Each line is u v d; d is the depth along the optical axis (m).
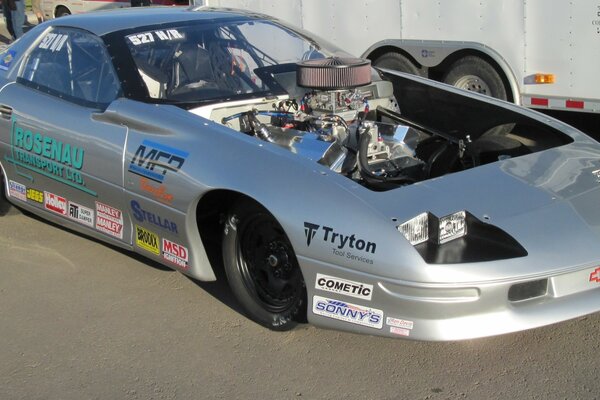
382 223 3.10
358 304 3.19
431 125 4.87
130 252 4.80
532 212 3.26
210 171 3.57
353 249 3.13
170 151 3.77
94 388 3.35
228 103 4.20
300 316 3.52
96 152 4.13
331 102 4.13
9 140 4.77
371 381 3.31
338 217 3.19
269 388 3.29
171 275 4.46
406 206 3.19
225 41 4.66
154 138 3.88
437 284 2.99
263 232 3.61
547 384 3.24
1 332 3.87
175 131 3.82
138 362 3.55
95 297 4.21
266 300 3.71
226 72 4.49
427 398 3.17
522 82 6.58
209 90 4.32
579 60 6.16
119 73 4.22
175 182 3.70
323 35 7.98
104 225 4.28
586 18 6.03
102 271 4.54
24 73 4.87
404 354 3.52
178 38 4.54
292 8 8.15
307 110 4.26
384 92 4.78
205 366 3.49
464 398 3.16
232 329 3.82
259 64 4.66
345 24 7.78
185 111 3.97
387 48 7.58
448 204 3.23
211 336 3.76
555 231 3.17
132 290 4.29
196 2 9.02
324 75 4.03
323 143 3.82
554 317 3.13
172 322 3.91
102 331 3.84
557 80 6.35
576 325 3.72
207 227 3.99
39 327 3.91
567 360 3.42
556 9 6.19
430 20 7.08
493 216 3.21
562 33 6.21
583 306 3.19
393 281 3.05
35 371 3.50
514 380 3.28
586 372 3.31
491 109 4.51
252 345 3.66
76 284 4.38
